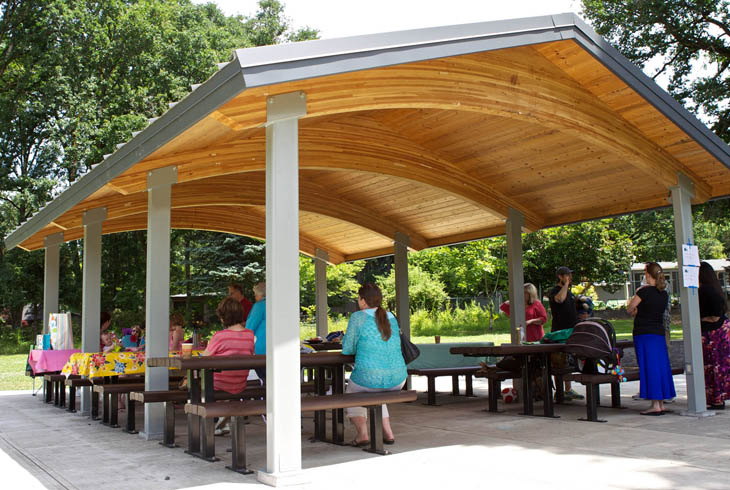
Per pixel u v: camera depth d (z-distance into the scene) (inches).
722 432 221.0
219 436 238.2
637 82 233.8
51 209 298.2
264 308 248.5
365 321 199.2
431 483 152.6
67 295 1104.8
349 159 279.6
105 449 212.4
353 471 168.1
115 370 269.3
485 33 187.8
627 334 874.8
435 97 200.8
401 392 191.6
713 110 754.8
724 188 306.3
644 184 314.0
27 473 175.3
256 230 441.7
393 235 429.7
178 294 1141.7
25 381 549.6
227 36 1224.2
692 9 738.2
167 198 242.2
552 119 231.0
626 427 235.8
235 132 225.1
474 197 334.6
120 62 1084.5
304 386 261.1
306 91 172.4
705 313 288.5
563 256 987.3
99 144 1026.1
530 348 255.0
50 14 1005.2
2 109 1012.5
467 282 1155.9
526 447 199.3
